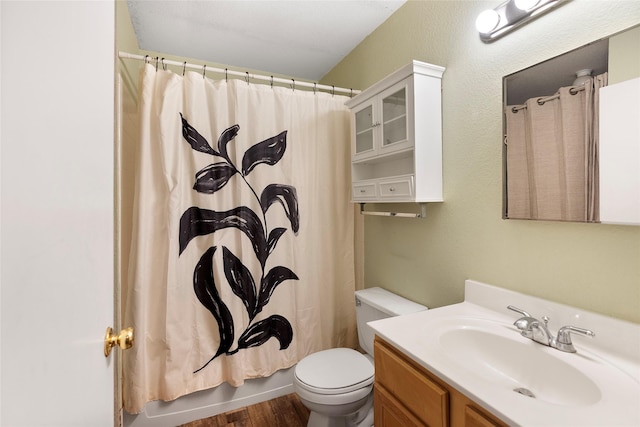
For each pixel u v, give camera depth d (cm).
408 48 169
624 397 70
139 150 158
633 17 83
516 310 106
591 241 93
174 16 185
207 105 173
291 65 252
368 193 175
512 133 114
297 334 193
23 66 30
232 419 169
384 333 105
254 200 181
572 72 95
